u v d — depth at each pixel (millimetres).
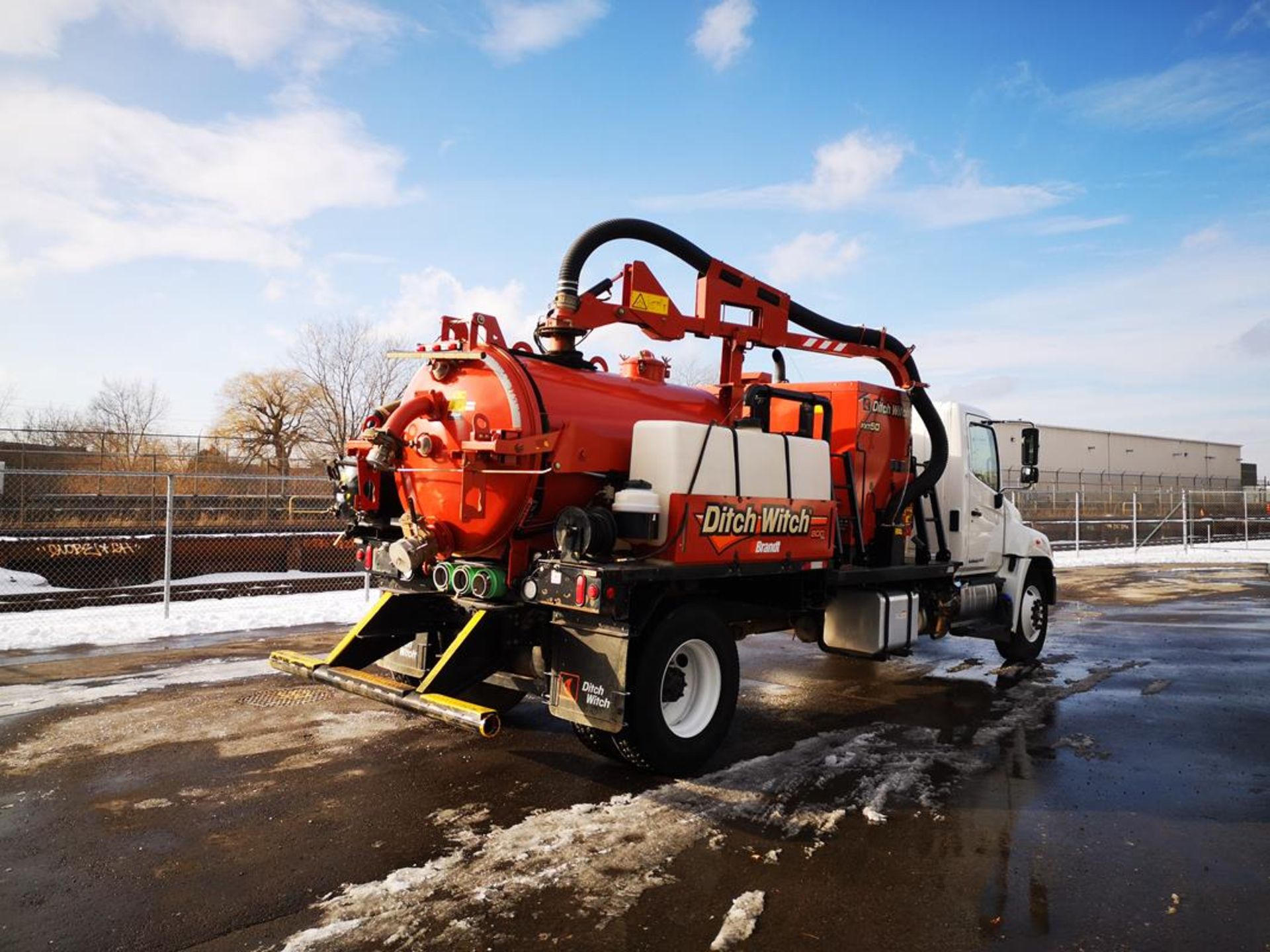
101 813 4297
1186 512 31109
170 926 3182
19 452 26688
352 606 11297
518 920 3283
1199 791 4914
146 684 7027
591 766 5184
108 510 19812
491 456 4918
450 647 4762
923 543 7656
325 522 21172
